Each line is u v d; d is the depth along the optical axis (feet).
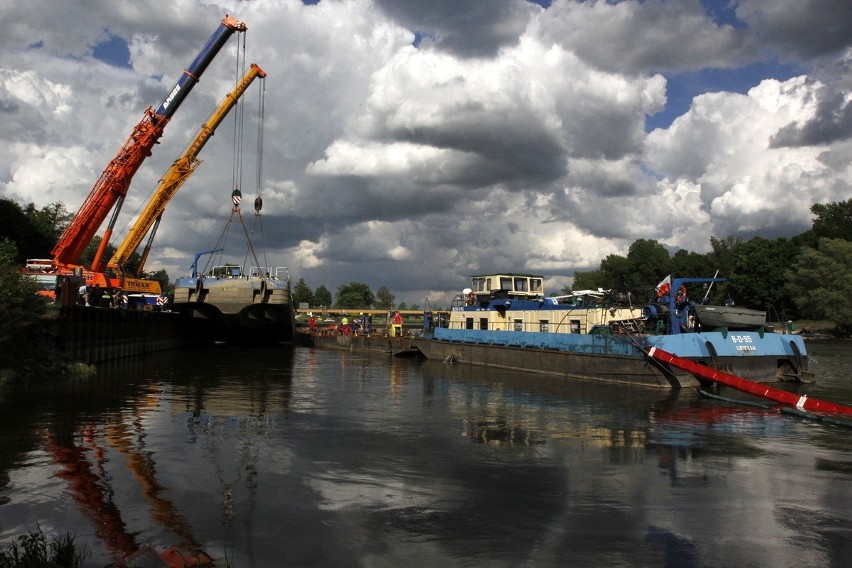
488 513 31.50
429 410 62.64
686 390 75.66
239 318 147.74
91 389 75.15
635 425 54.34
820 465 40.73
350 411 61.98
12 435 48.44
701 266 339.98
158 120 140.26
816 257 258.98
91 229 138.10
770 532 29.07
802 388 78.69
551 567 25.31
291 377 94.27
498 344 110.32
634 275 344.08
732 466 40.50
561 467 40.29
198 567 24.59
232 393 74.59
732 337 81.10
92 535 28.14
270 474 38.11
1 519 30.07
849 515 31.32
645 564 25.64
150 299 161.58
